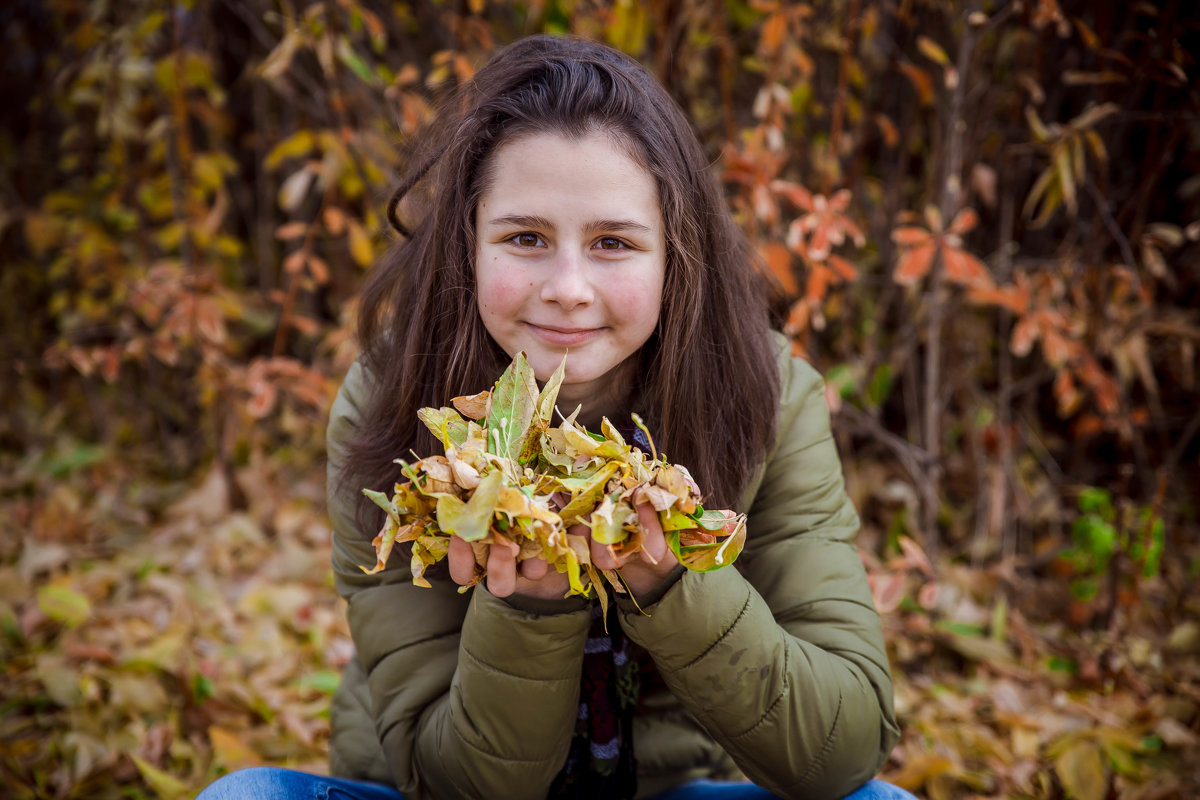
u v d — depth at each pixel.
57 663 1.59
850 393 1.90
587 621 0.83
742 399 0.96
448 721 0.90
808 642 0.92
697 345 0.93
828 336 2.15
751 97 2.04
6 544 2.11
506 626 0.81
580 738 0.98
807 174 1.97
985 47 1.84
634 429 0.96
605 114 0.82
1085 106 1.87
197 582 1.92
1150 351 1.90
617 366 0.94
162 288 1.97
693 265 0.89
